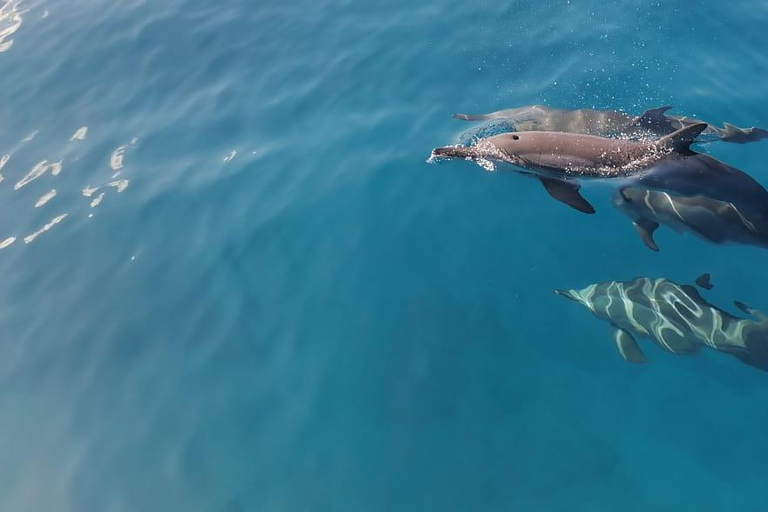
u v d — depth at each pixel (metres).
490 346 8.37
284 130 12.47
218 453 7.80
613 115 11.17
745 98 11.73
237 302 9.47
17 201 11.75
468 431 7.57
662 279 8.36
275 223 10.56
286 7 16.30
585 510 6.75
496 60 13.41
